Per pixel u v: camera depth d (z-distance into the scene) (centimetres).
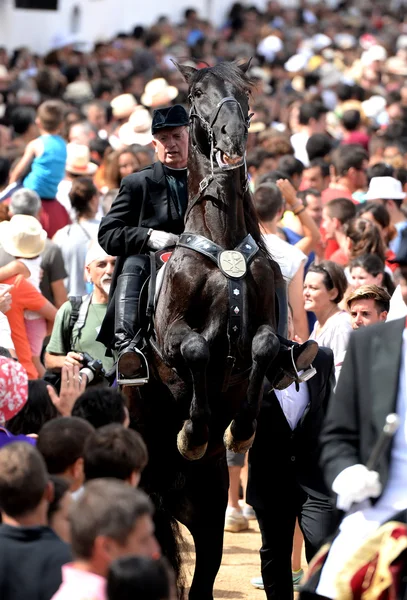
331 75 4056
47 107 1819
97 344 1275
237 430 978
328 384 1098
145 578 599
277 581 1094
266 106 2953
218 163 985
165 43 4662
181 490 1067
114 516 651
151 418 1058
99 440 786
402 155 2380
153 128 1092
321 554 786
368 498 779
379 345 789
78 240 1656
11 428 992
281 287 1055
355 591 750
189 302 980
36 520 726
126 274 1072
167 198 1093
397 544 743
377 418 775
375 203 1686
